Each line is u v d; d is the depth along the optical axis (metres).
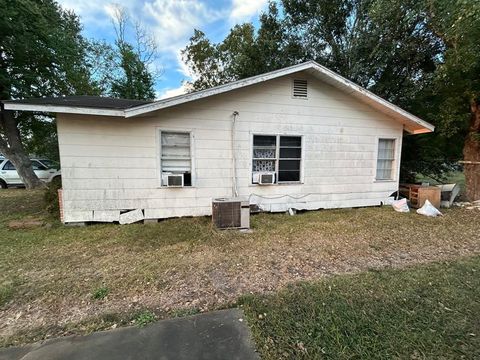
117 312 2.31
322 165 6.63
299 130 6.33
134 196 5.39
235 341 1.92
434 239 4.39
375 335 1.98
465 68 6.09
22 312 2.32
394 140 7.30
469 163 7.61
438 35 7.12
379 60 9.20
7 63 9.02
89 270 3.17
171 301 2.50
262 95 5.96
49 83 10.48
